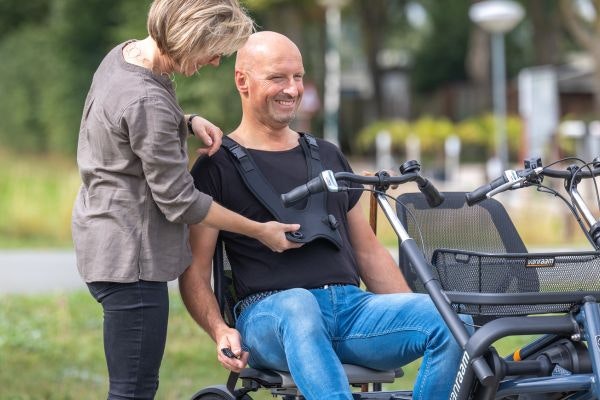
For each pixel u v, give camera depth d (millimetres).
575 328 8266
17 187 40844
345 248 9664
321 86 76625
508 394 8266
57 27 75125
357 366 9266
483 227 10289
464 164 74000
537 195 39531
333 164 10000
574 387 8164
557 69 82125
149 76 8602
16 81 75812
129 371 8672
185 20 8414
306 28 76125
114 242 8500
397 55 105312
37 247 33750
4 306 20047
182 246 8820
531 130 40500
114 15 73812
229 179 9500
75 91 74062
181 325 18516
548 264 8297
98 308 20047
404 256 10289
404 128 67938
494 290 8367
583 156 43531
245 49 9672
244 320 9328
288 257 9398
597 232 8805
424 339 8773
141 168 8570
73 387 14508
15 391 14211
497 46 45594
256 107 9688
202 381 14945
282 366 9078
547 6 82500
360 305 9320
